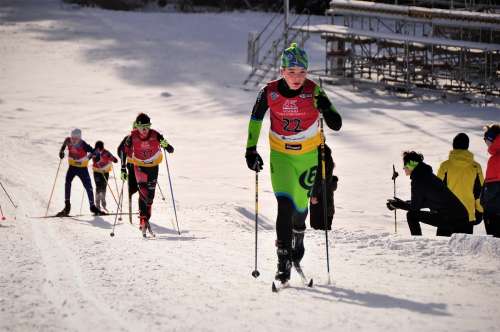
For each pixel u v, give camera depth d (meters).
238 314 13.63
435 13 97.69
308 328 12.57
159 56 128.25
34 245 24.22
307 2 169.25
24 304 14.64
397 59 112.81
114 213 40.94
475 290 15.33
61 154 39.53
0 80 113.19
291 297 15.04
